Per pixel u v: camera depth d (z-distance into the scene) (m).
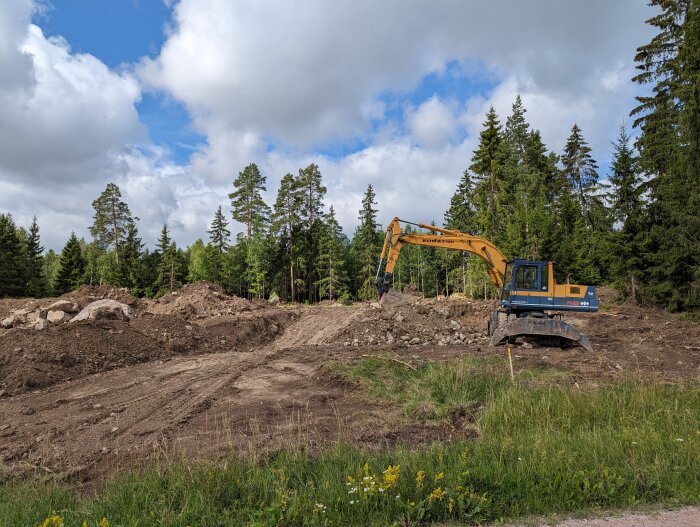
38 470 6.50
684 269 23.16
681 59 22.31
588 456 5.61
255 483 5.16
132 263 64.06
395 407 8.69
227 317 20.62
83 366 12.30
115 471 6.20
